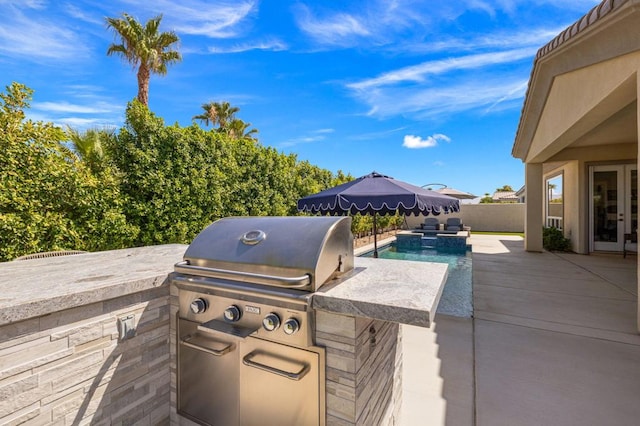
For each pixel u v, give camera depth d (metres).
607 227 11.16
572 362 3.59
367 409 1.94
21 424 1.65
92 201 5.48
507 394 3.02
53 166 4.97
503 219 22.73
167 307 2.45
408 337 4.33
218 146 7.89
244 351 2.09
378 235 18.69
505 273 8.28
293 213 11.30
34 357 1.70
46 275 2.27
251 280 1.94
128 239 6.00
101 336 2.02
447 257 11.63
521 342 4.12
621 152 10.59
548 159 11.74
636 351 3.81
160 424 2.42
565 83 6.61
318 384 1.85
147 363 2.31
